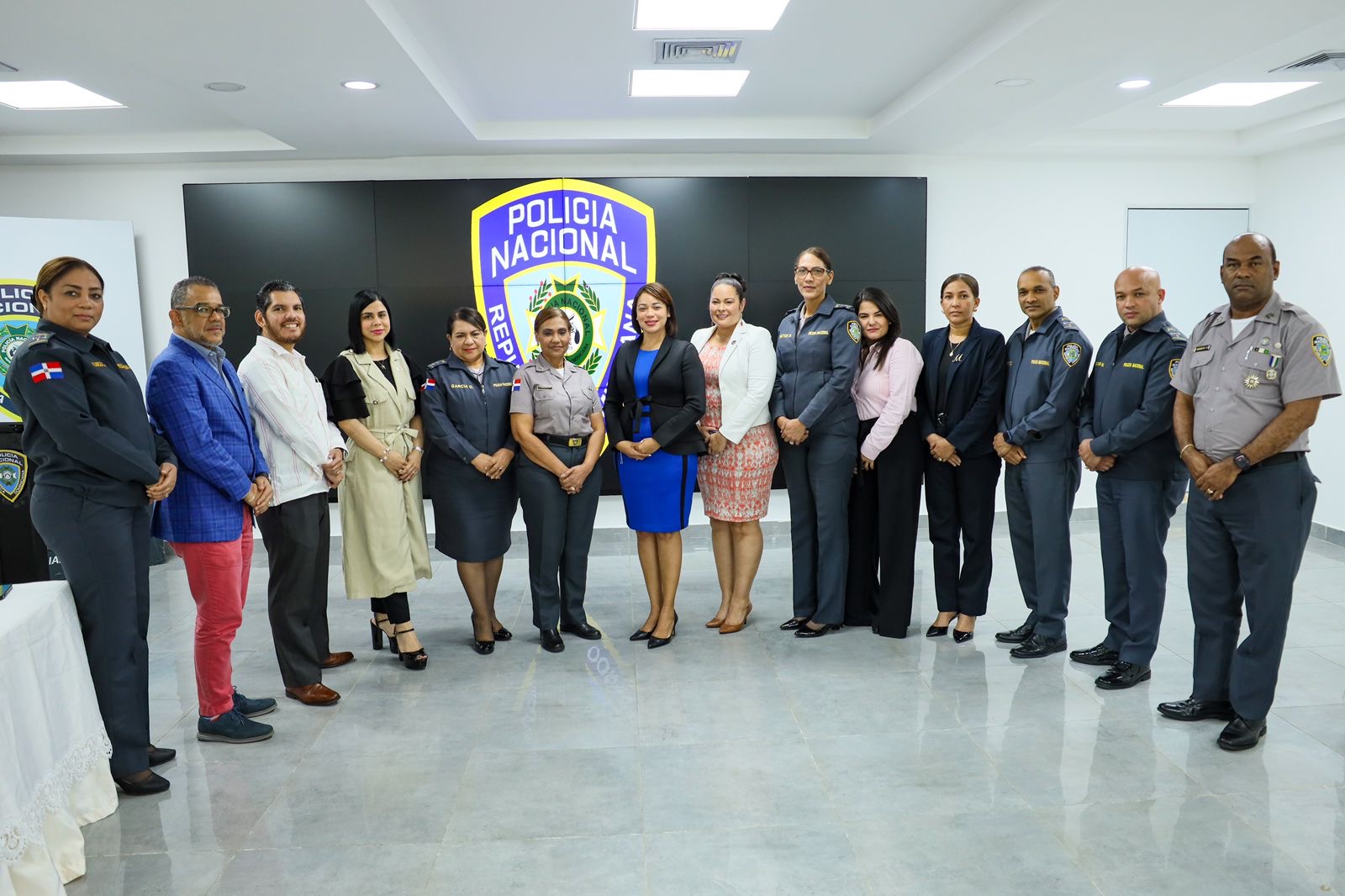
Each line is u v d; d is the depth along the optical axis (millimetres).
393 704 3408
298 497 3283
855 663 3746
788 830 2471
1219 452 2854
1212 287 6398
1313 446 5977
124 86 4484
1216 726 3068
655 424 3816
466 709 3352
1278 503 2773
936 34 3951
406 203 5785
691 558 5641
